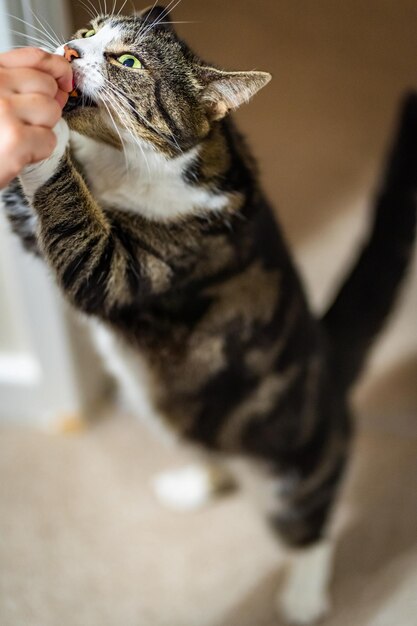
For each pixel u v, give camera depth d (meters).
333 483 0.75
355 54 1.04
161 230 0.60
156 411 0.74
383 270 0.79
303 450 0.72
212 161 0.61
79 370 0.89
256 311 0.66
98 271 0.58
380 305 0.80
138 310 0.63
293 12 0.99
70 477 0.87
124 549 0.81
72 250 0.56
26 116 0.48
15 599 0.77
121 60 0.56
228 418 0.71
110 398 0.95
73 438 0.91
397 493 0.85
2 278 0.81
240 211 0.62
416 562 0.79
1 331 0.87
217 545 0.82
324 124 1.03
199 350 0.67
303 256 0.99
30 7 0.61
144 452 0.90
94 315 0.62
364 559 0.80
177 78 0.58
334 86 1.03
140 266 0.60
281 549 0.79
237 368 0.68
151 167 0.59
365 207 1.03
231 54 0.83
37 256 0.62
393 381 0.94
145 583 0.79
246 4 0.90
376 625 0.75
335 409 0.74
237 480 0.80
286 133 1.00
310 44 1.02
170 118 0.58
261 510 0.78
